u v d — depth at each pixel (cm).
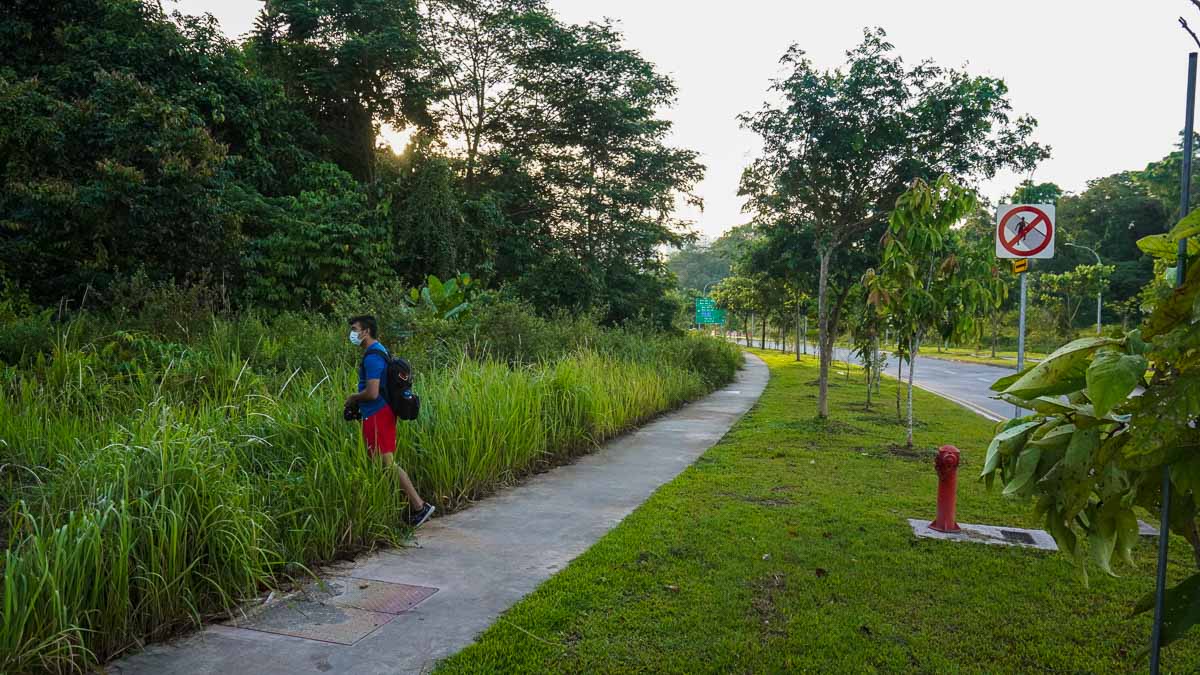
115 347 865
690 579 496
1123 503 202
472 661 374
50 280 1362
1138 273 6044
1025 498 218
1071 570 525
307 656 379
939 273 1002
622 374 1361
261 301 1577
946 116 1142
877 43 1162
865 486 792
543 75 2930
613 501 725
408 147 2227
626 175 3109
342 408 661
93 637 371
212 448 505
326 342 1053
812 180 1238
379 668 366
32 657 341
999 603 464
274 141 1994
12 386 685
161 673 357
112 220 1321
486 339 1305
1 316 988
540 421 906
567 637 406
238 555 445
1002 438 217
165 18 1750
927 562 539
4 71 1393
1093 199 7119
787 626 425
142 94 1390
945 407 1650
